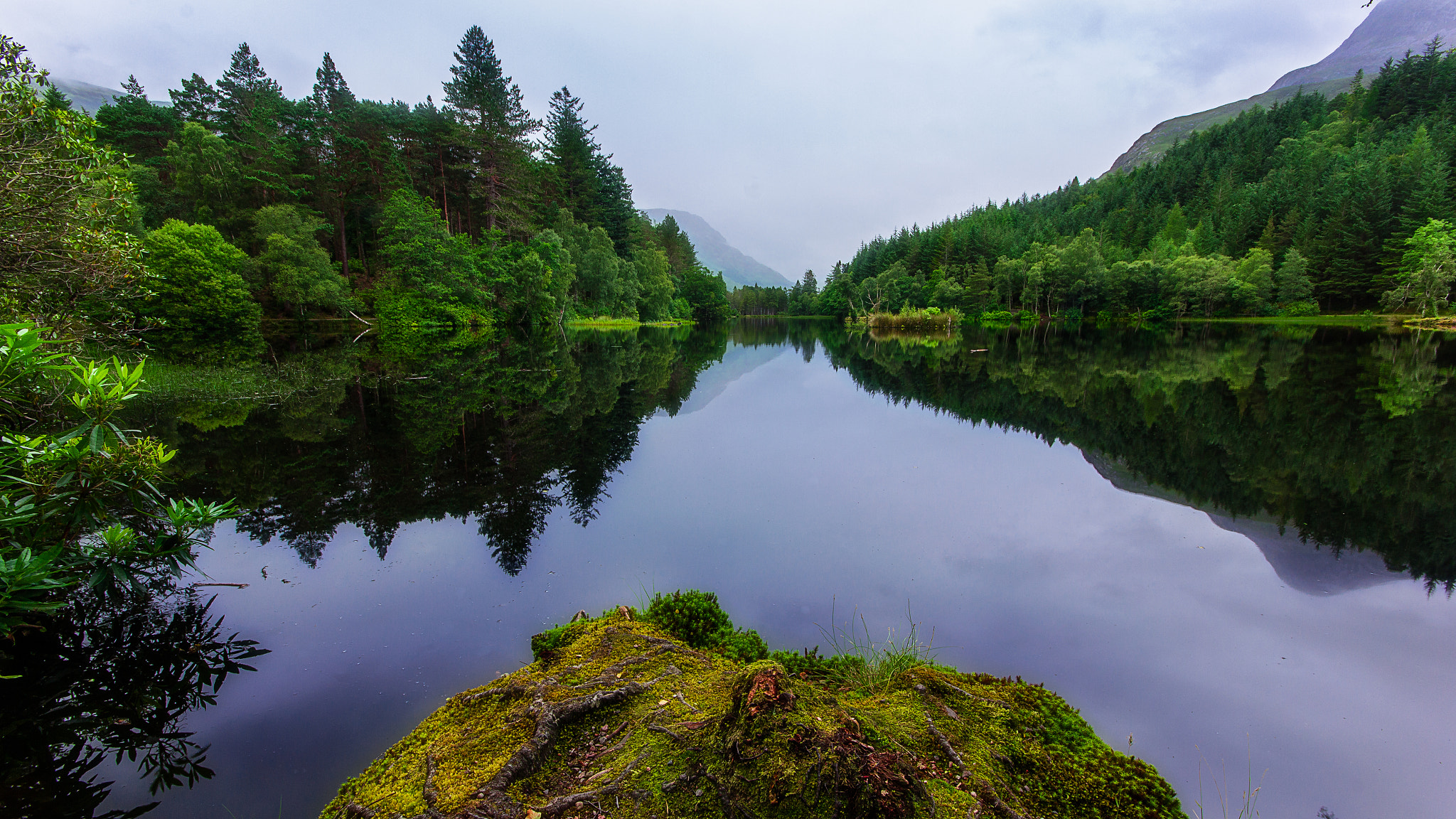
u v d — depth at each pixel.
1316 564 5.00
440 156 41.75
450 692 3.26
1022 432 10.39
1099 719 3.06
